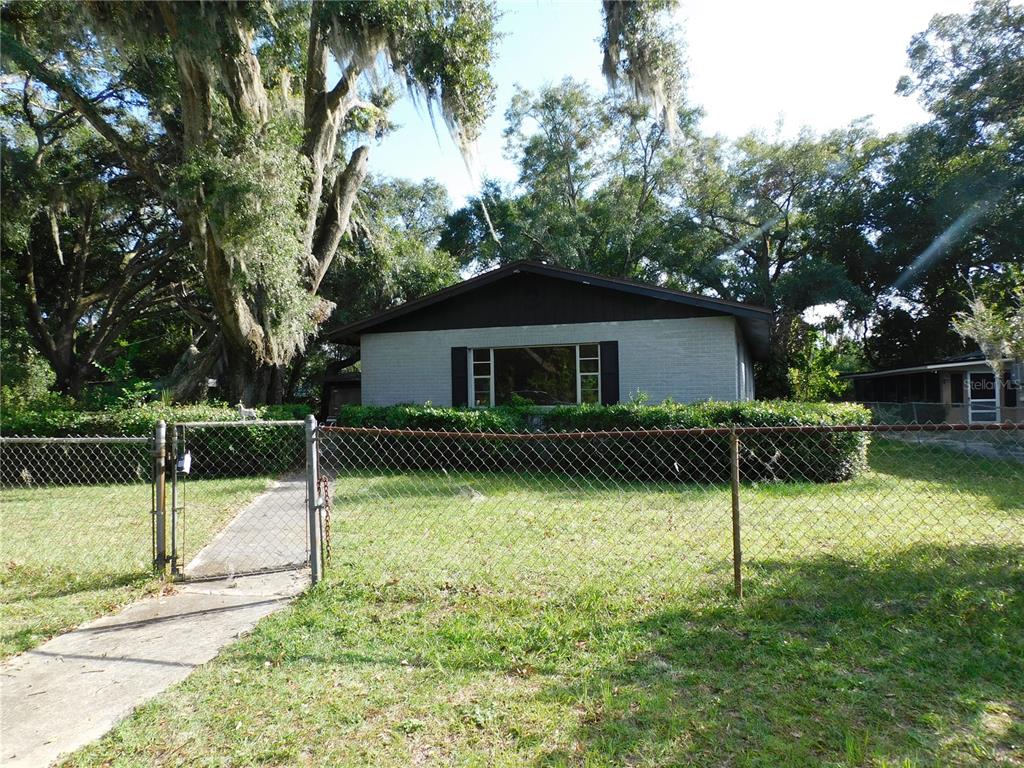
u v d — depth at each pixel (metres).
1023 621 3.21
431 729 2.42
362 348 13.27
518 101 28.78
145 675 2.93
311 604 3.77
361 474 9.55
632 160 28.83
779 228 29.08
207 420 9.81
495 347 12.68
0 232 14.27
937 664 2.81
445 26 12.11
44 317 19.61
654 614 3.46
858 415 8.24
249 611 3.75
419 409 10.59
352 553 4.86
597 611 3.53
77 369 18.34
